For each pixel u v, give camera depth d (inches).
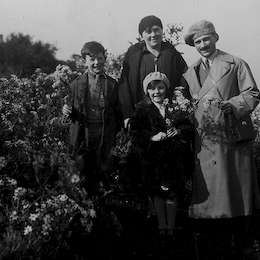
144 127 157.6
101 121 170.7
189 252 141.0
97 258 132.0
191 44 166.2
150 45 171.5
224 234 158.6
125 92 170.6
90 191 156.2
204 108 154.6
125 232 157.1
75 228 132.2
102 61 172.6
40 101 213.2
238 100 151.3
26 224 115.2
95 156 165.0
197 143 155.2
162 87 159.2
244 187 153.4
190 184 170.7
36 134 172.2
